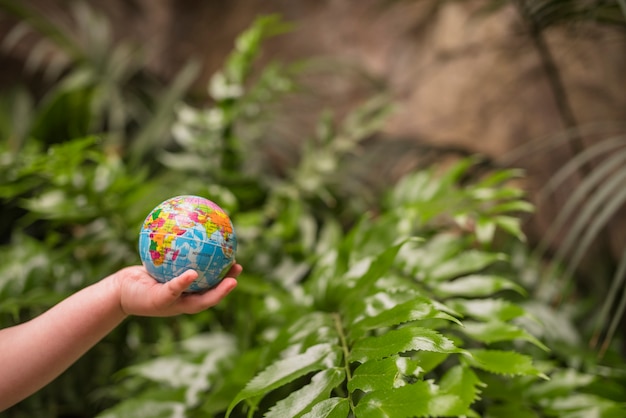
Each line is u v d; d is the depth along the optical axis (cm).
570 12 83
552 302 86
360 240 73
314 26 162
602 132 114
